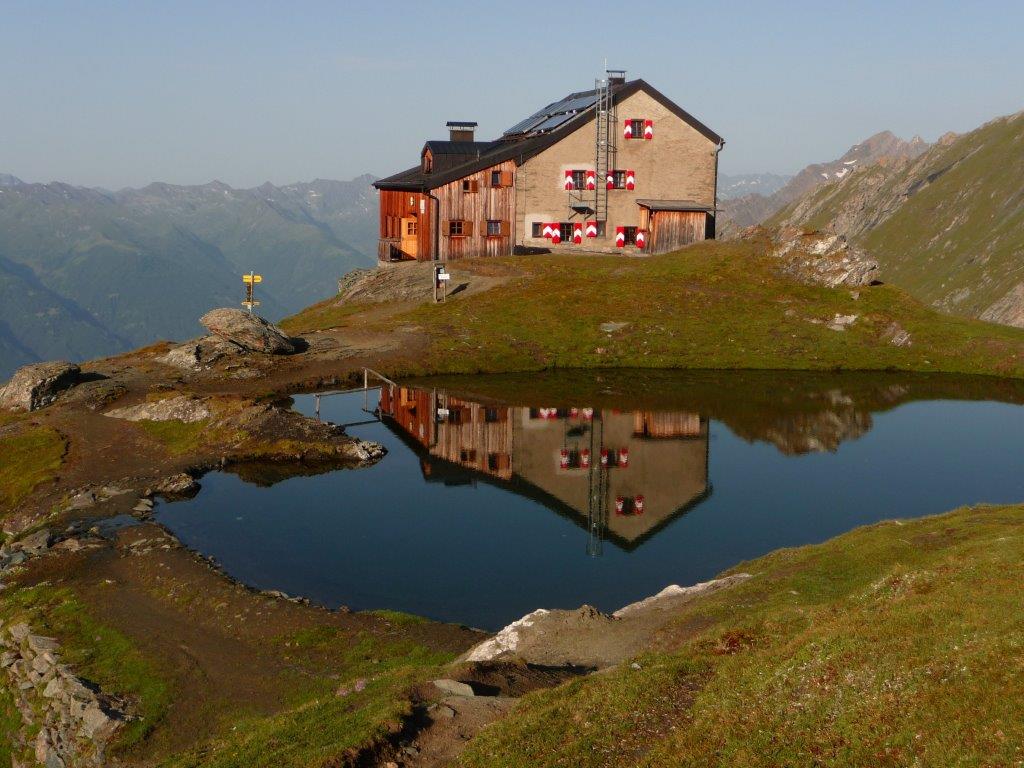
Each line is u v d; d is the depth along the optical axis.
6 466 44.00
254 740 18.09
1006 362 63.84
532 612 26.84
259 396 53.91
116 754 20.50
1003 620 16.11
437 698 18.83
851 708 14.74
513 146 85.88
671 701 17.05
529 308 73.31
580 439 48.69
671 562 32.62
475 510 38.34
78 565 31.94
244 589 29.41
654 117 87.56
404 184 86.88
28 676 24.94
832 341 68.50
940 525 29.31
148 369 58.44
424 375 62.28
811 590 24.38
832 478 42.34
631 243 89.06
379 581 31.02
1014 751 12.27
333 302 84.56
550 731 16.23
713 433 49.88
